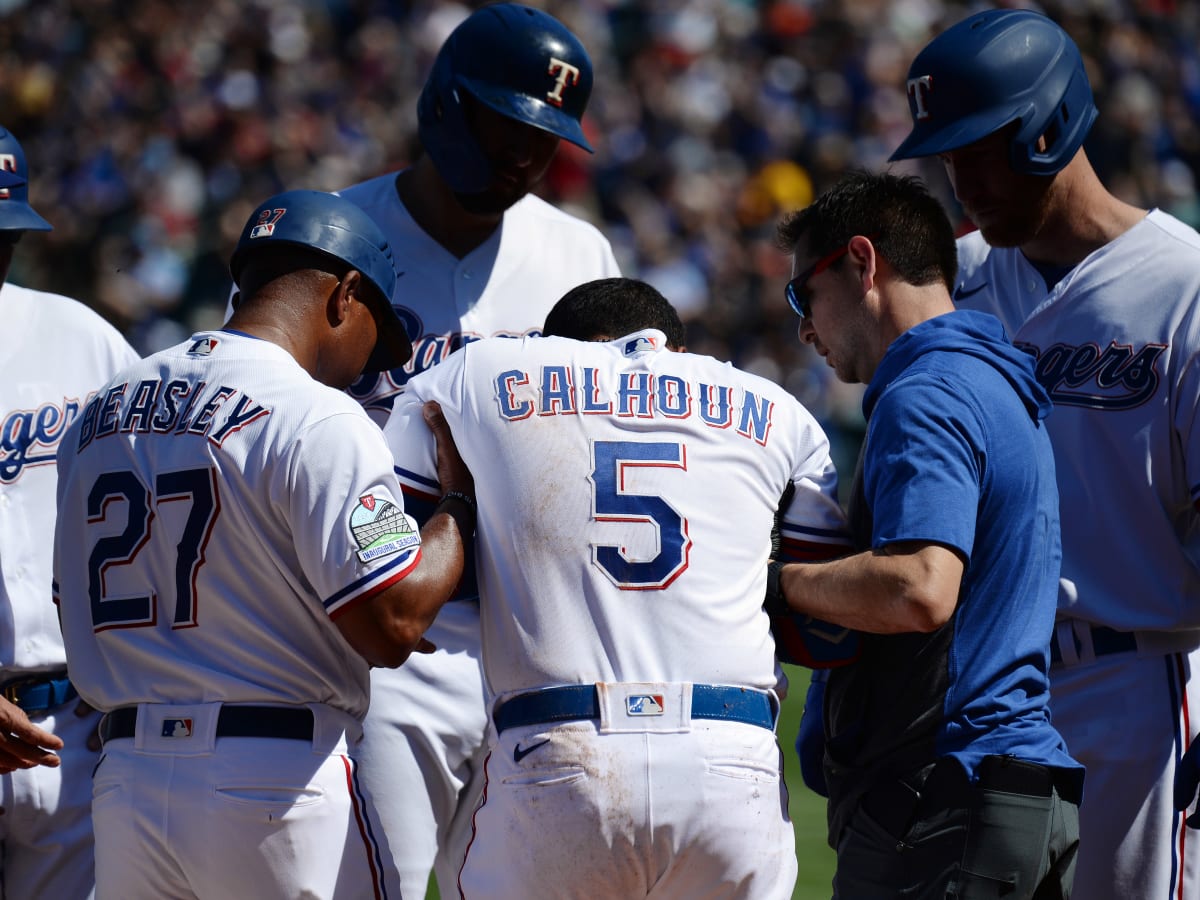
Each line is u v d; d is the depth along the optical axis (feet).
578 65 53.88
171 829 38.63
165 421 40.01
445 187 55.72
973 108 48.88
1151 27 269.64
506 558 39.52
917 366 41.27
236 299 44.75
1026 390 42.22
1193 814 46.70
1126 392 49.78
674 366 41.45
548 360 41.06
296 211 42.29
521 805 38.34
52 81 234.79
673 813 37.99
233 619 39.09
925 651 40.27
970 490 39.29
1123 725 49.47
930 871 39.86
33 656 49.21
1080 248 52.24
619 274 59.82
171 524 39.29
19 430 50.11
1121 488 49.98
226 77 232.94
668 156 235.20
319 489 38.42
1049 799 39.83
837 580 39.75
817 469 43.52
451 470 41.34
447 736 52.13
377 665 39.42
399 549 38.60
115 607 39.91
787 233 45.34
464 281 56.18
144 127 220.43
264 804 38.37
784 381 203.10
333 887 39.27
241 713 38.73
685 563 39.32
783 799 40.19
